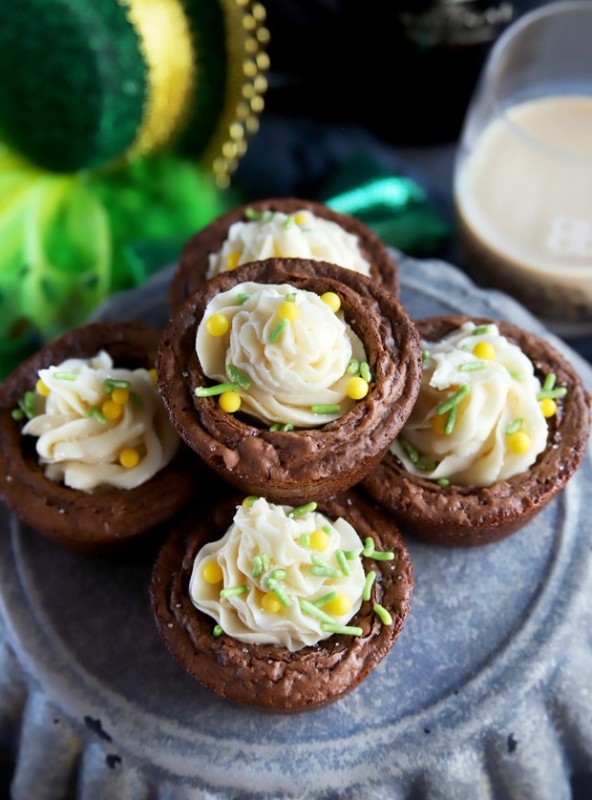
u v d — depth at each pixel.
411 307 0.40
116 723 0.33
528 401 0.33
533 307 0.47
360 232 0.38
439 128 0.53
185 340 0.32
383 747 0.32
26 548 0.36
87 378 0.34
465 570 0.35
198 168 0.50
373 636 0.31
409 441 0.34
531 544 0.35
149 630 0.34
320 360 0.30
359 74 0.53
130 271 0.47
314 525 0.32
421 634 0.33
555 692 0.33
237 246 0.37
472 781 0.32
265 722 0.32
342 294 0.32
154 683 0.33
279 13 0.51
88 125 0.46
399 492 0.33
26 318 0.46
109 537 0.33
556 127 0.46
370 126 0.54
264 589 0.31
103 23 0.44
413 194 0.49
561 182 0.43
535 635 0.33
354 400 0.31
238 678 0.30
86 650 0.34
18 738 0.36
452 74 0.51
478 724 0.32
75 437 0.34
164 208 0.48
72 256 0.47
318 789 0.32
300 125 0.53
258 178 0.51
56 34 0.44
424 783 0.32
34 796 0.35
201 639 0.31
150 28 0.44
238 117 0.48
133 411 0.34
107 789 0.33
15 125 0.47
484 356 0.34
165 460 0.34
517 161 0.44
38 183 0.48
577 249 0.44
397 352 0.31
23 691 0.34
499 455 0.33
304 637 0.31
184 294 0.37
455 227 0.49
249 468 0.30
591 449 0.37
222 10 0.45
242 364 0.31
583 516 0.35
